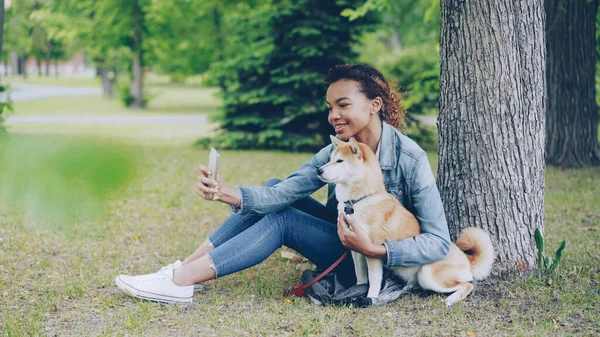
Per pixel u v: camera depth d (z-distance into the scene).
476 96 3.47
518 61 3.46
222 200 3.04
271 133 12.05
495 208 3.50
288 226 3.22
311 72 11.98
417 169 3.08
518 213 3.52
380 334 2.78
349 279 3.38
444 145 3.65
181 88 48.06
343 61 12.08
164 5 20.34
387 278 3.26
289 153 11.80
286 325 2.92
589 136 8.93
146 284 3.19
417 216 3.12
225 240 3.39
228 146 12.66
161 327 2.91
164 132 16.09
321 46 11.84
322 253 3.29
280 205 3.16
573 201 6.37
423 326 2.88
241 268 3.19
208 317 3.05
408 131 13.38
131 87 28.53
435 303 3.12
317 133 12.72
